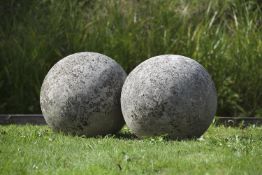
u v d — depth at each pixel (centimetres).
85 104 1719
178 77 1617
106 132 1772
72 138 1667
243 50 2758
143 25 2941
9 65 2681
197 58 2731
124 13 3042
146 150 1416
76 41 2781
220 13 3039
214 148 1452
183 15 2978
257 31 2909
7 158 1327
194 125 1627
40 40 2759
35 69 2661
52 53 2742
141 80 1636
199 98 1617
